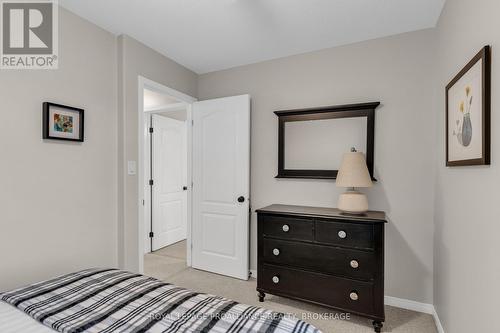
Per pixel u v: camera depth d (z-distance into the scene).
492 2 1.08
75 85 1.92
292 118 2.57
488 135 1.10
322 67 2.49
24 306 1.09
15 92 1.60
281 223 2.13
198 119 3.01
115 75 2.23
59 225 1.82
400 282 2.17
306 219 2.03
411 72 2.14
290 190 2.61
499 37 1.02
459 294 1.44
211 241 2.92
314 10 1.88
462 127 1.38
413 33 2.14
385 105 2.23
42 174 1.72
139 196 2.32
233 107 2.79
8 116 1.56
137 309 1.06
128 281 1.34
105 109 2.14
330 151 2.42
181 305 1.10
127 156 2.23
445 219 1.73
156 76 2.54
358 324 1.93
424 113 2.09
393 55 2.21
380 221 1.79
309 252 2.03
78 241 1.94
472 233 1.27
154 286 1.28
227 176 2.82
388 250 2.20
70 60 1.89
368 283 1.84
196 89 3.12
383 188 2.22
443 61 1.82
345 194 2.08
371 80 2.29
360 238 1.86
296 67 2.60
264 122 2.76
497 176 1.03
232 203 2.79
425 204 2.09
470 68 1.28
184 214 4.30
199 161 3.00
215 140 2.89
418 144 2.11
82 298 1.15
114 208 2.21
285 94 2.65
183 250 3.73
